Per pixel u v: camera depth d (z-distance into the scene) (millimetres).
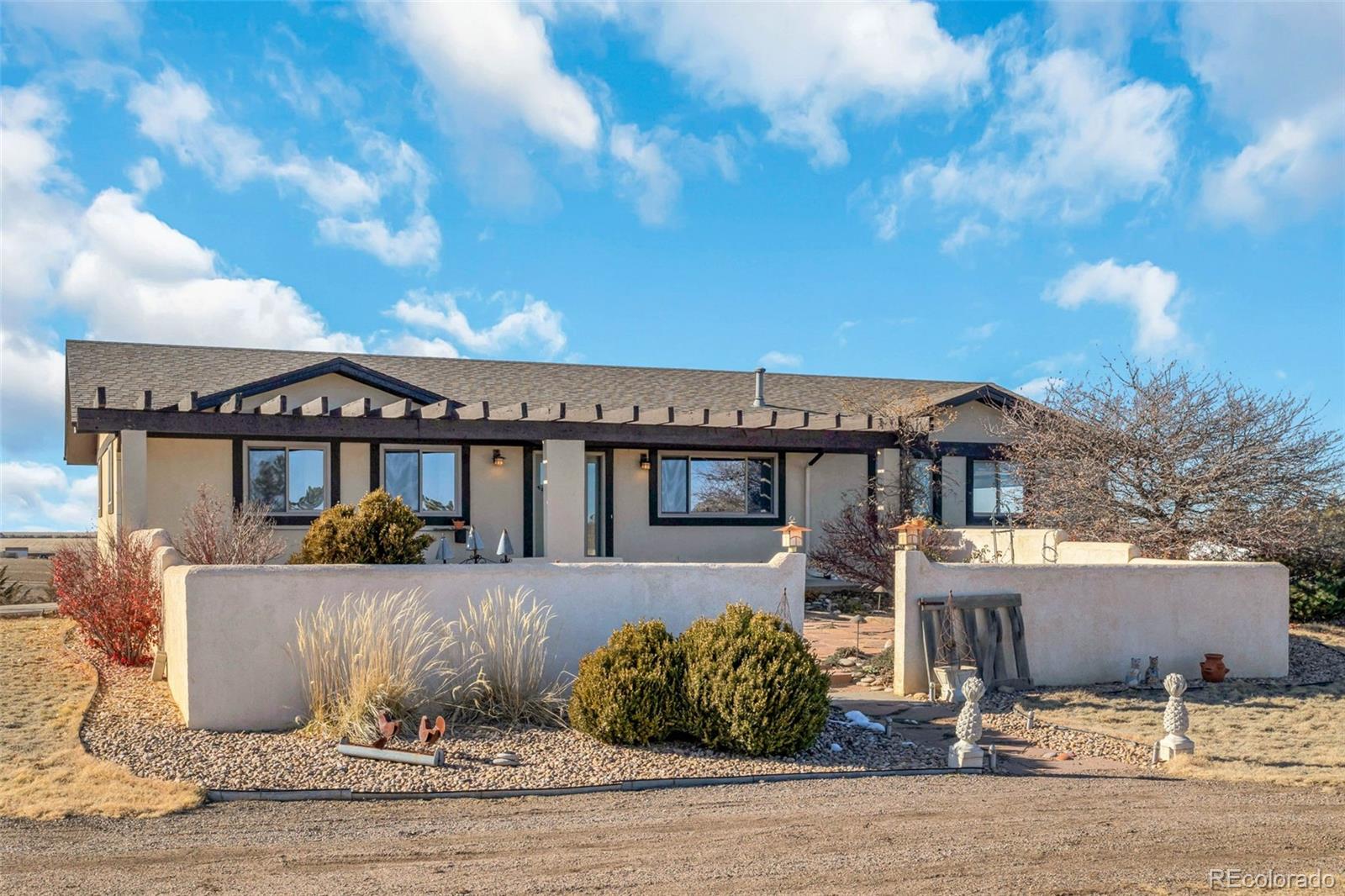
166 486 16938
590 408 16609
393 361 21547
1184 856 5641
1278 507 16188
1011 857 5562
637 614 10109
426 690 8930
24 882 4996
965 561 18141
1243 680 12391
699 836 5949
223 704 8602
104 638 11836
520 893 4863
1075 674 11891
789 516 21109
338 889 4902
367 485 18172
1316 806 6879
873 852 5629
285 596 8875
